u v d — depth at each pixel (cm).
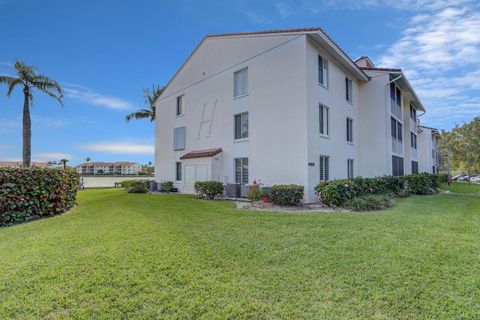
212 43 1655
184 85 1880
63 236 606
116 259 450
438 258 454
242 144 1422
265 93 1329
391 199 1179
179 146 1877
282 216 816
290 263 437
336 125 1445
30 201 832
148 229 659
